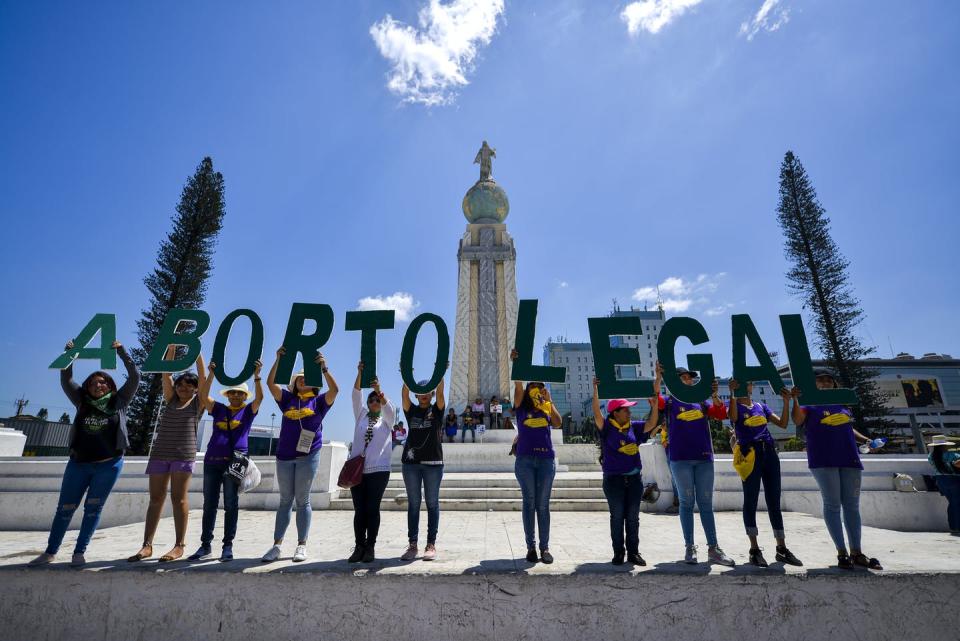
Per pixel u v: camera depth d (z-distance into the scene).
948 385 44.47
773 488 4.48
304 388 4.94
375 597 3.95
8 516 8.62
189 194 22.62
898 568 4.15
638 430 4.73
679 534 6.45
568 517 8.31
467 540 5.96
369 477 4.56
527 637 3.82
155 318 20.78
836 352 22.80
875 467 8.62
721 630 3.86
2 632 4.04
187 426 4.85
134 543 5.57
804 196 24.70
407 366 5.01
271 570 4.10
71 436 4.55
